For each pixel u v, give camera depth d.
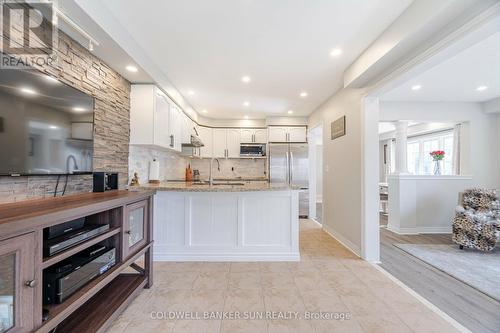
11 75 1.42
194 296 2.09
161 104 3.26
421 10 1.73
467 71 3.12
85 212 1.37
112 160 2.67
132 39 2.33
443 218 4.61
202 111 5.18
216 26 2.13
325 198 4.43
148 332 1.63
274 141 5.60
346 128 3.52
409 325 1.72
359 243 3.12
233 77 3.29
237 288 2.24
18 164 1.45
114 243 1.81
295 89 3.75
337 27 2.13
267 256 2.91
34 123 1.56
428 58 1.96
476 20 1.54
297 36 2.28
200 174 5.98
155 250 2.90
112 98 2.64
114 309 1.71
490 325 1.75
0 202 1.45
